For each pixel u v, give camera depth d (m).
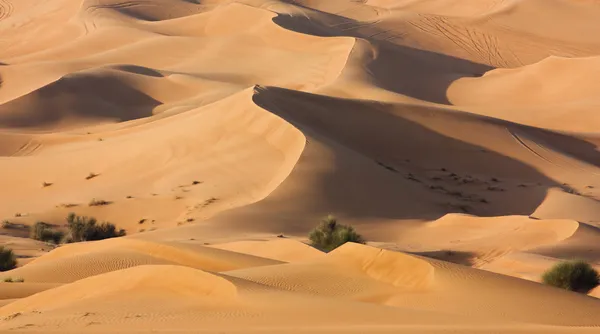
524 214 113.19
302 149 113.81
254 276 43.00
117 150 130.25
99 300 36.09
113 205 110.31
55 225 106.62
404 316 29.56
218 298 34.41
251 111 129.50
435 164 130.00
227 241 83.75
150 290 37.44
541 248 75.44
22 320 32.00
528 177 129.25
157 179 118.50
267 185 110.50
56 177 125.56
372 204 106.50
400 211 106.50
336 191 106.75
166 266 38.94
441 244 87.25
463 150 133.88
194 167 119.44
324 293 40.06
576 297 37.41
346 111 137.50
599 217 106.50
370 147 131.50
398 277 41.81
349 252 46.31
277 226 96.00
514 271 64.69
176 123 135.62
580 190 123.19
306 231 95.69
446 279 39.59
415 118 138.75
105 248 66.12
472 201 116.44
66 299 39.56
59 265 58.94
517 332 25.17
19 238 96.12
